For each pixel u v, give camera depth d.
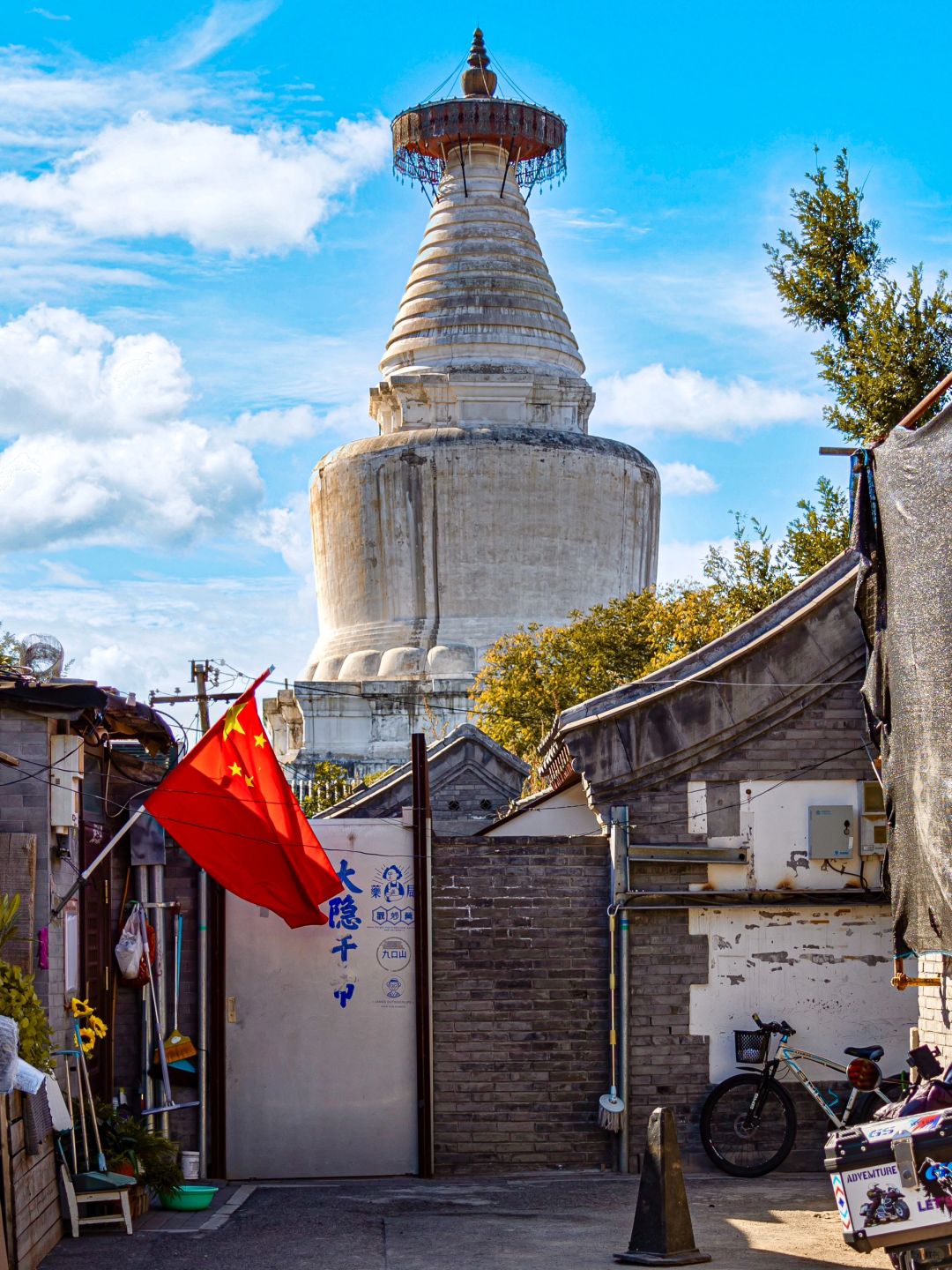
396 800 34.56
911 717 14.91
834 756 19.19
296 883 17.78
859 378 24.75
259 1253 13.87
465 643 59.91
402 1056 19.08
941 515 14.12
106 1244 14.28
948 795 14.09
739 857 19.06
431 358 64.44
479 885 19.30
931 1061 12.57
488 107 64.56
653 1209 13.36
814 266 26.58
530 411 63.75
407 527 60.94
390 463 60.97
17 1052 12.64
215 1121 18.73
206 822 17.45
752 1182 17.80
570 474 61.16
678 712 19.19
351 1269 13.19
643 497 63.44
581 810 23.36
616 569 62.41
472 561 60.72
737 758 19.23
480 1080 19.00
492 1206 16.39
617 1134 18.84
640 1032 18.88
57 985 15.14
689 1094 18.81
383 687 58.25
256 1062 18.97
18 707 14.94
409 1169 18.86
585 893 19.31
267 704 62.12
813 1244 14.00
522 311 64.88
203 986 18.88
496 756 34.97
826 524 27.84
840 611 19.22
